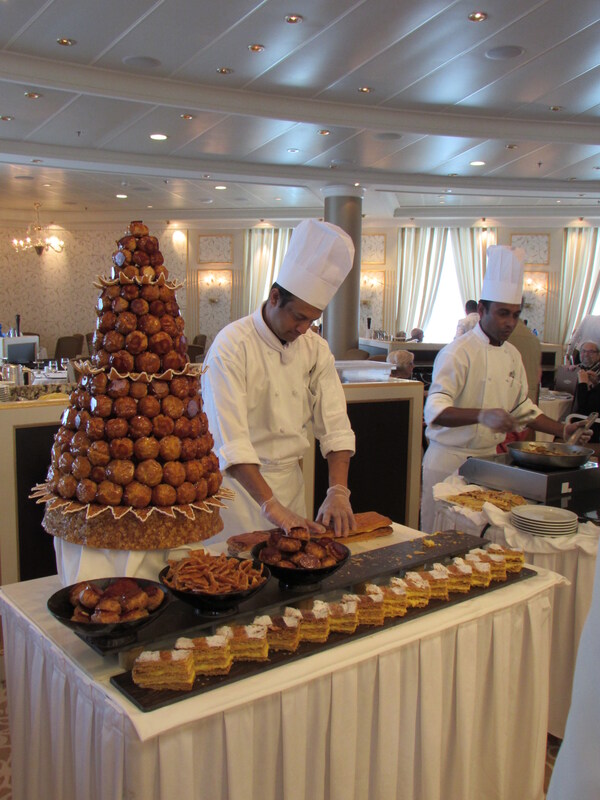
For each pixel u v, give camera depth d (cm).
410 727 134
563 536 192
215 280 1397
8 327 1351
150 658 108
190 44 516
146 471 135
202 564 130
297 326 183
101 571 139
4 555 265
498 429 232
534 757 158
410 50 525
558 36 499
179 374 142
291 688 115
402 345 988
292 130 708
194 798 109
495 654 148
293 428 203
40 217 1328
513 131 723
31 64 551
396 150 798
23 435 267
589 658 87
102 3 448
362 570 147
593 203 1142
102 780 108
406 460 328
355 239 974
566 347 1210
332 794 125
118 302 138
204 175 896
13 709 142
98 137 755
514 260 256
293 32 492
